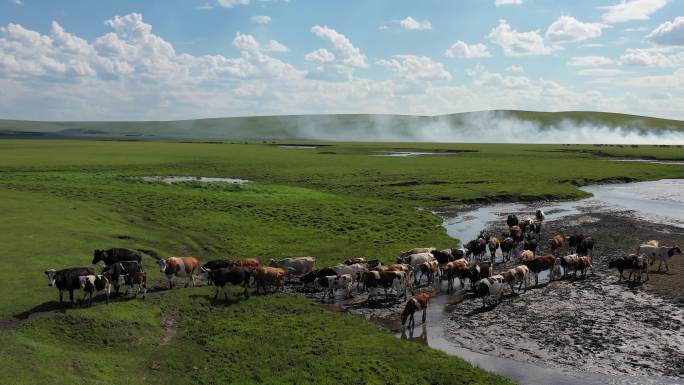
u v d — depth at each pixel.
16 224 33.06
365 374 16.11
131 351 17.84
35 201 42.03
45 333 18.16
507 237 33.72
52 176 65.06
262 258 31.02
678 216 45.62
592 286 25.34
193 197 51.62
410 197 56.69
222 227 38.53
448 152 140.62
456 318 21.58
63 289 20.81
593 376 16.25
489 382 15.64
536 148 157.12
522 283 26.44
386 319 21.58
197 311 21.70
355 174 76.75
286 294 24.58
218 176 75.00
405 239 36.59
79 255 27.48
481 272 25.34
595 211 48.84
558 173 78.88
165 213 42.81
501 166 89.69
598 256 31.69
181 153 116.31
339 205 49.59
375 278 23.89
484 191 59.25
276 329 19.83
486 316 21.70
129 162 90.25
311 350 17.86
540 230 39.88
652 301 22.83
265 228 38.88
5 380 14.38
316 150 142.00
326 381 15.63
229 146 153.50
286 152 127.94
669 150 139.62
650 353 17.78
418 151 143.00
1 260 25.53
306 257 28.39
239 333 19.42
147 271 26.41
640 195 60.66
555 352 18.03
